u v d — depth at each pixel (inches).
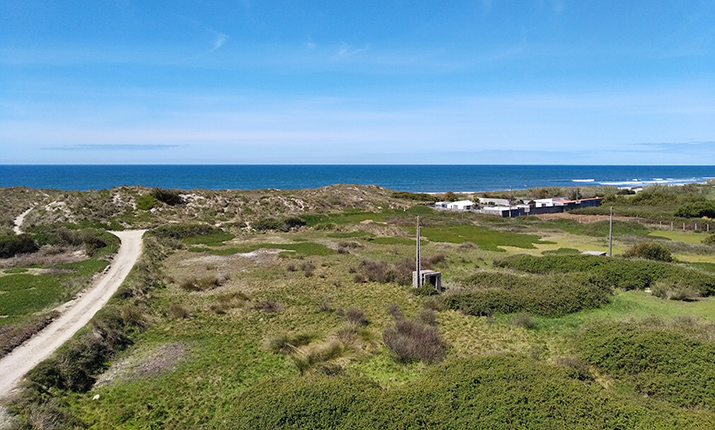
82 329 650.8
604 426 410.0
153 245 1421.0
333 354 624.4
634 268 1058.7
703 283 962.7
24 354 570.3
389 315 832.9
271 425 420.5
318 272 1184.8
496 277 1047.6
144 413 482.9
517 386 481.1
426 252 1501.0
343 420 430.9
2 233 1363.2
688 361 544.4
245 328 752.3
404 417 429.1
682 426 407.5
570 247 1610.5
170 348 663.1
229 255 1411.2
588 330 697.6
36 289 888.3
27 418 428.5
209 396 520.1
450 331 749.3
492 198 3686.0
